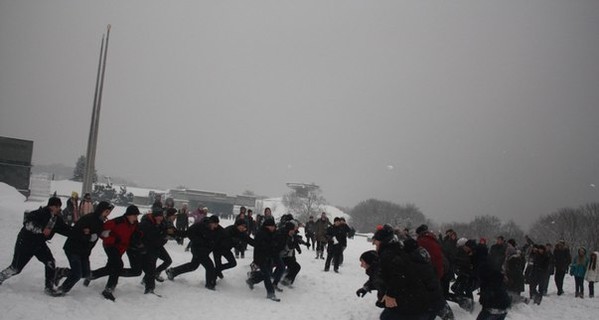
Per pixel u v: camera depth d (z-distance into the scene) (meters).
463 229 92.50
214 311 9.64
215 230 11.61
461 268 11.24
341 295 12.39
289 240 12.60
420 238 10.23
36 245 8.73
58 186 94.38
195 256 11.40
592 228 67.06
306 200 98.81
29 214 8.71
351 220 104.12
